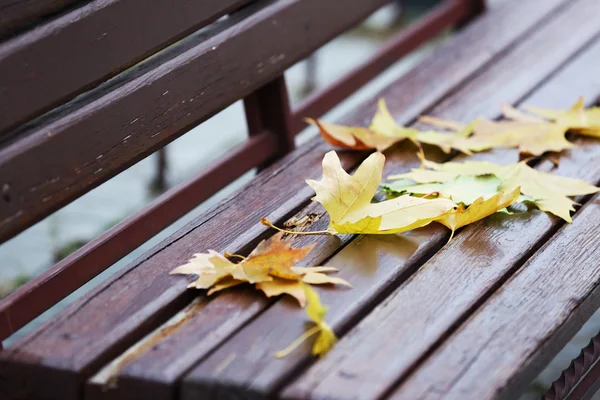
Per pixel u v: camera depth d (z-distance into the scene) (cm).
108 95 154
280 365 131
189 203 170
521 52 203
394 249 146
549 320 137
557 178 161
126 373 132
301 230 151
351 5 191
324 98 195
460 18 232
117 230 160
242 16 173
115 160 154
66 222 261
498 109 185
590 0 229
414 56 390
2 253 244
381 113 177
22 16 145
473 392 129
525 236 150
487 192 156
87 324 138
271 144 184
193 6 163
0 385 136
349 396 128
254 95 182
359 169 150
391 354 132
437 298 139
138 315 139
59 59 148
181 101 162
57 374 133
